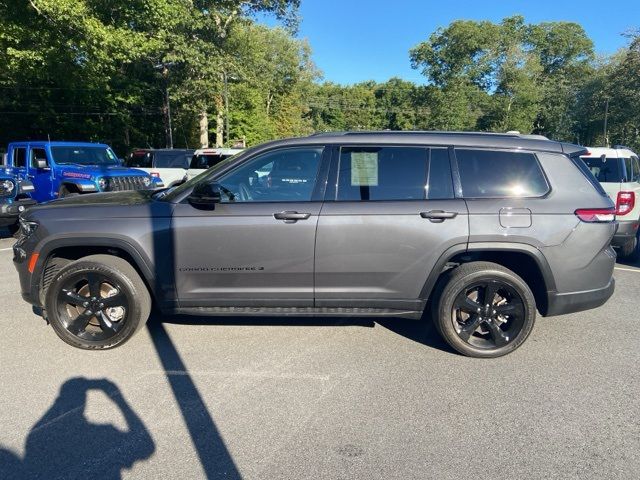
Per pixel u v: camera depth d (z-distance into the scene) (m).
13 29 15.10
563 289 3.79
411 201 3.73
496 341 3.85
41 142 11.20
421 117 63.56
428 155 3.80
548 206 3.71
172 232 3.74
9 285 5.84
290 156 3.84
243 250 3.73
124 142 35.09
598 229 3.74
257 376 3.54
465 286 3.77
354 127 85.69
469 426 2.92
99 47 15.23
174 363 3.73
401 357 3.89
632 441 2.79
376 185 3.78
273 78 49.75
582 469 2.54
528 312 3.79
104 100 32.22
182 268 3.79
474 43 55.47
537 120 60.44
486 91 59.16
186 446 2.71
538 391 3.36
